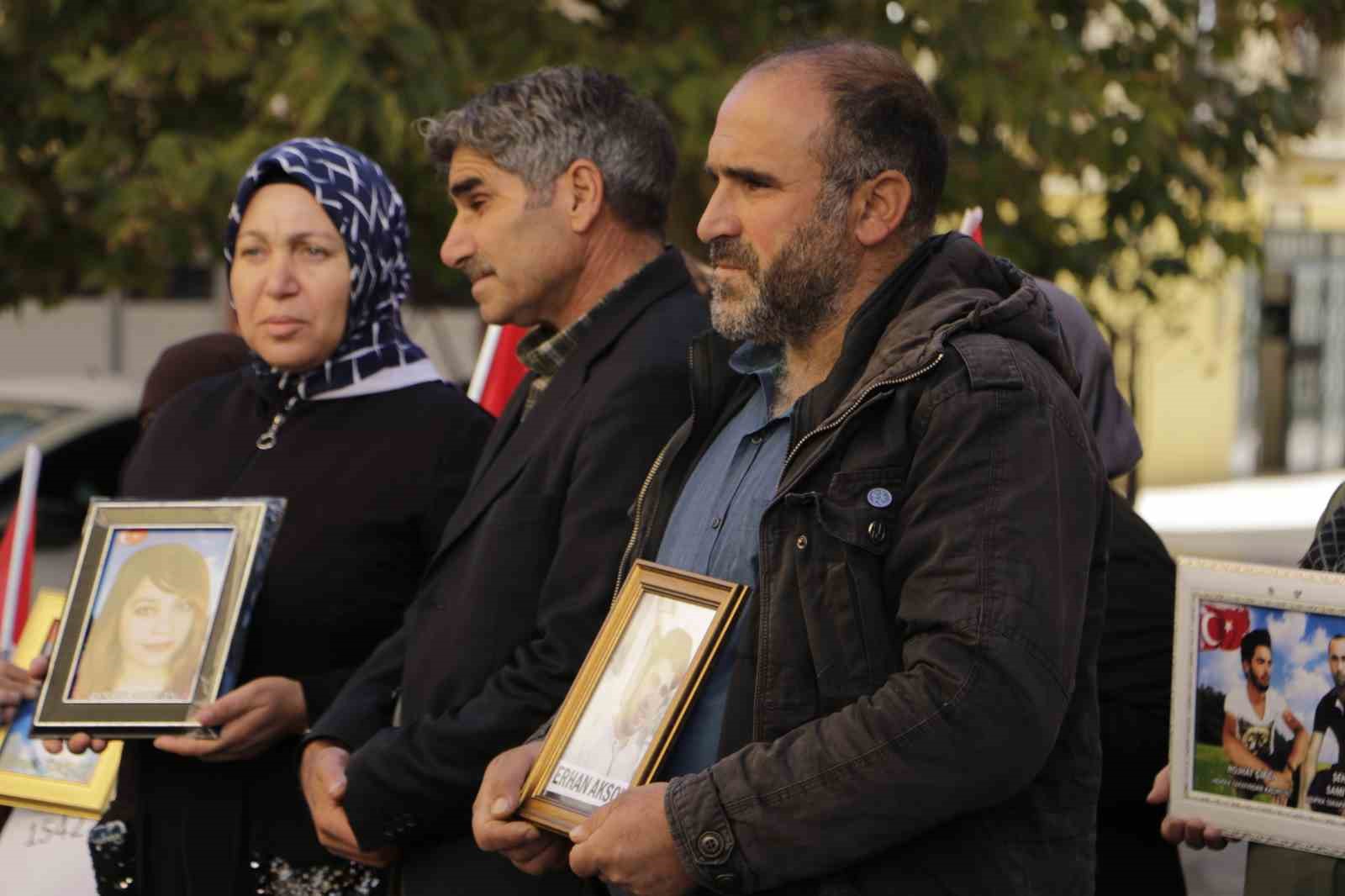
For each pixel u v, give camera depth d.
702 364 3.11
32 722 3.81
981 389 2.50
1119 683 3.57
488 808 2.96
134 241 8.85
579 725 2.92
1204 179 9.78
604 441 3.39
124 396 8.94
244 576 3.84
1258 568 2.87
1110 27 9.90
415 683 3.53
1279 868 2.84
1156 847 3.73
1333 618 2.79
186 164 8.12
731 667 2.81
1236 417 26.33
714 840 2.50
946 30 8.51
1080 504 2.53
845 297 2.80
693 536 2.96
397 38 7.85
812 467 2.61
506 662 3.43
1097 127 9.13
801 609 2.59
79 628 3.87
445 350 14.58
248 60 8.14
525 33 8.73
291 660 3.94
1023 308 2.63
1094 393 4.06
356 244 4.09
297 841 3.89
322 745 3.64
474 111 3.67
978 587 2.42
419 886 3.45
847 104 2.75
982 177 9.00
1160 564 3.69
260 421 4.15
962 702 2.38
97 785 4.08
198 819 3.89
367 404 4.09
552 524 3.46
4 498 8.20
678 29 8.88
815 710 2.57
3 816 4.54
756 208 2.79
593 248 3.67
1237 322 25.75
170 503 3.95
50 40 8.61
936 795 2.40
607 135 3.65
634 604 2.96
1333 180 25.03
